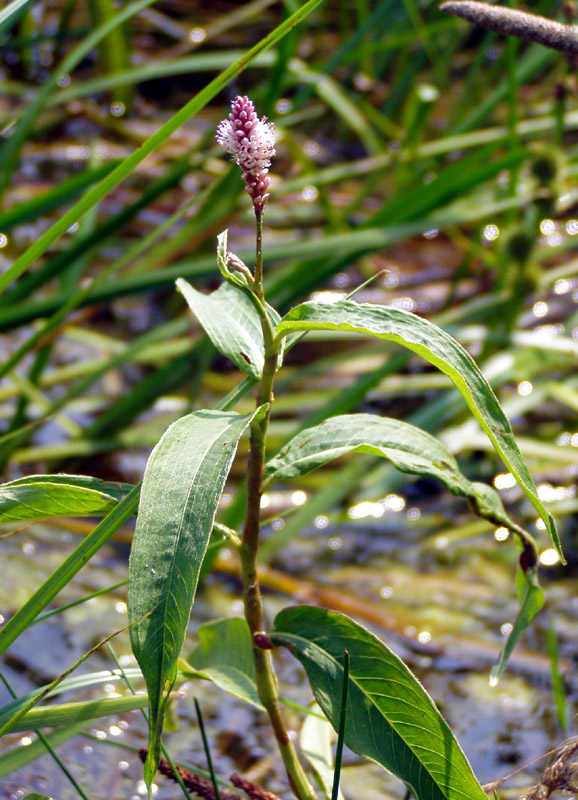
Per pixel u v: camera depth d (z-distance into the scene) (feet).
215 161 9.10
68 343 7.26
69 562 3.35
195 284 7.88
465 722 3.91
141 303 7.95
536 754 3.83
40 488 3.35
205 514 3.17
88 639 4.03
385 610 4.57
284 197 9.46
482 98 10.37
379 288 8.45
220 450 3.21
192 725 3.85
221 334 3.40
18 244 7.85
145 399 5.95
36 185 8.60
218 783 3.59
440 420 5.98
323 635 3.37
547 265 8.54
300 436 3.44
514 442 3.32
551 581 4.89
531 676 4.06
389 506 5.78
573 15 4.96
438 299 8.25
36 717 3.39
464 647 4.26
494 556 5.23
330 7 12.28
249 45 11.74
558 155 6.08
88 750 3.75
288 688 3.98
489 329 6.92
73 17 11.25
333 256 6.44
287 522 5.18
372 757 3.33
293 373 6.48
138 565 3.16
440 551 5.27
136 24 12.35
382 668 3.34
